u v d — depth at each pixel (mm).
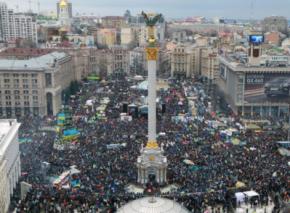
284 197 102562
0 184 96875
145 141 150625
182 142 149500
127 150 139750
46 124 188750
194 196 103375
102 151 138750
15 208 104625
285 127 179125
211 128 173125
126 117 189500
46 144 148875
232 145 146500
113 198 101875
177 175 118938
